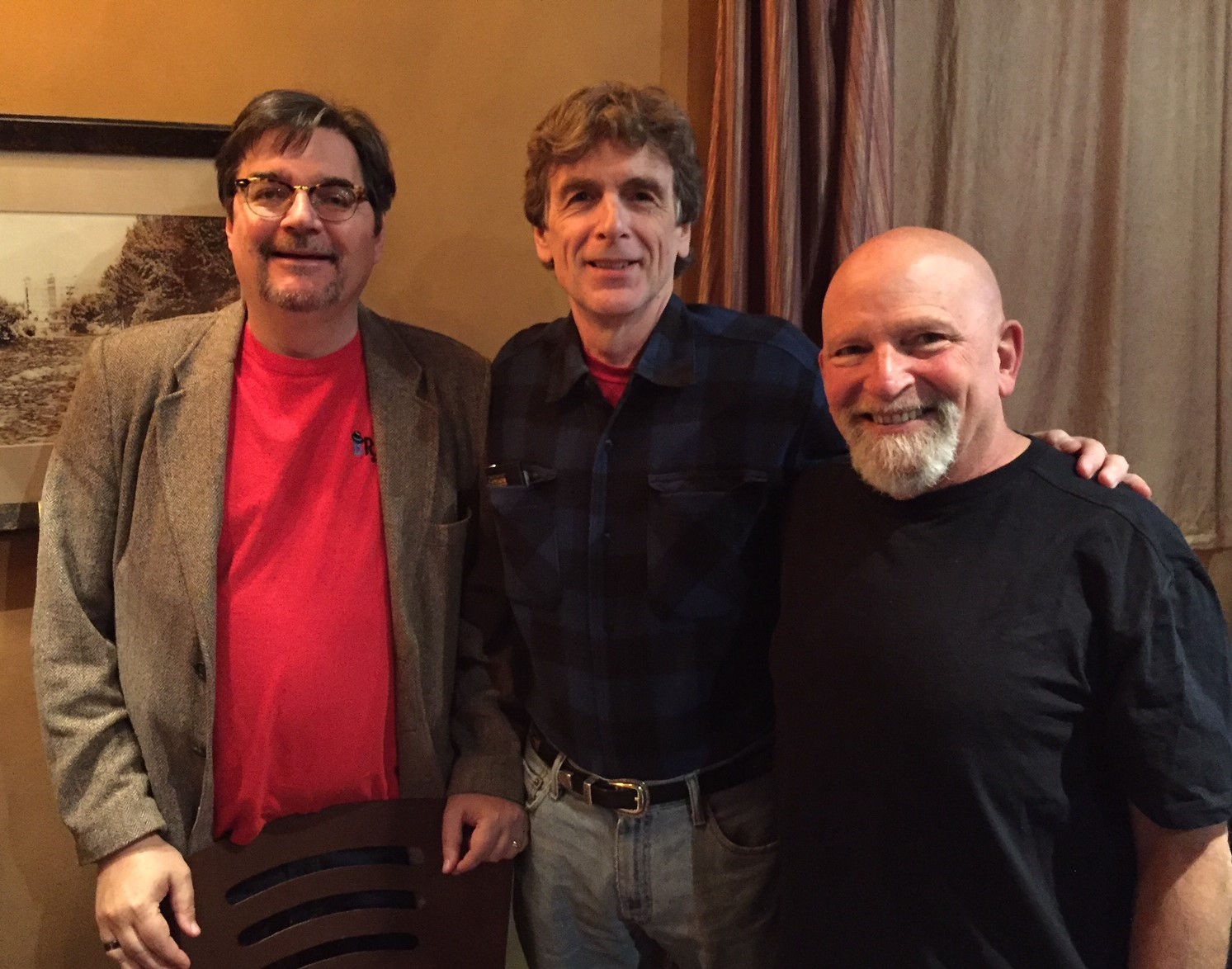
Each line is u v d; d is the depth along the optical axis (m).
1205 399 1.82
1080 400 1.78
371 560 1.27
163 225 1.38
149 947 1.14
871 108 1.46
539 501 1.27
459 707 1.40
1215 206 1.76
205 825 1.22
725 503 1.19
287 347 1.25
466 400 1.36
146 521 1.21
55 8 1.32
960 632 0.93
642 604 1.21
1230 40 1.71
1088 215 1.73
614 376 1.27
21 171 1.30
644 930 1.33
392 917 1.25
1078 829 0.92
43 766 1.47
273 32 1.42
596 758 1.27
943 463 0.94
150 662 1.21
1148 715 0.88
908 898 0.96
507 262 1.60
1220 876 0.89
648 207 1.17
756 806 1.26
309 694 1.22
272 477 1.23
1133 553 0.90
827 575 1.05
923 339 0.94
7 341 1.33
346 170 1.20
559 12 1.57
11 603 1.42
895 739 0.95
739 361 1.22
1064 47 1.68
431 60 1.51
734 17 1.47
